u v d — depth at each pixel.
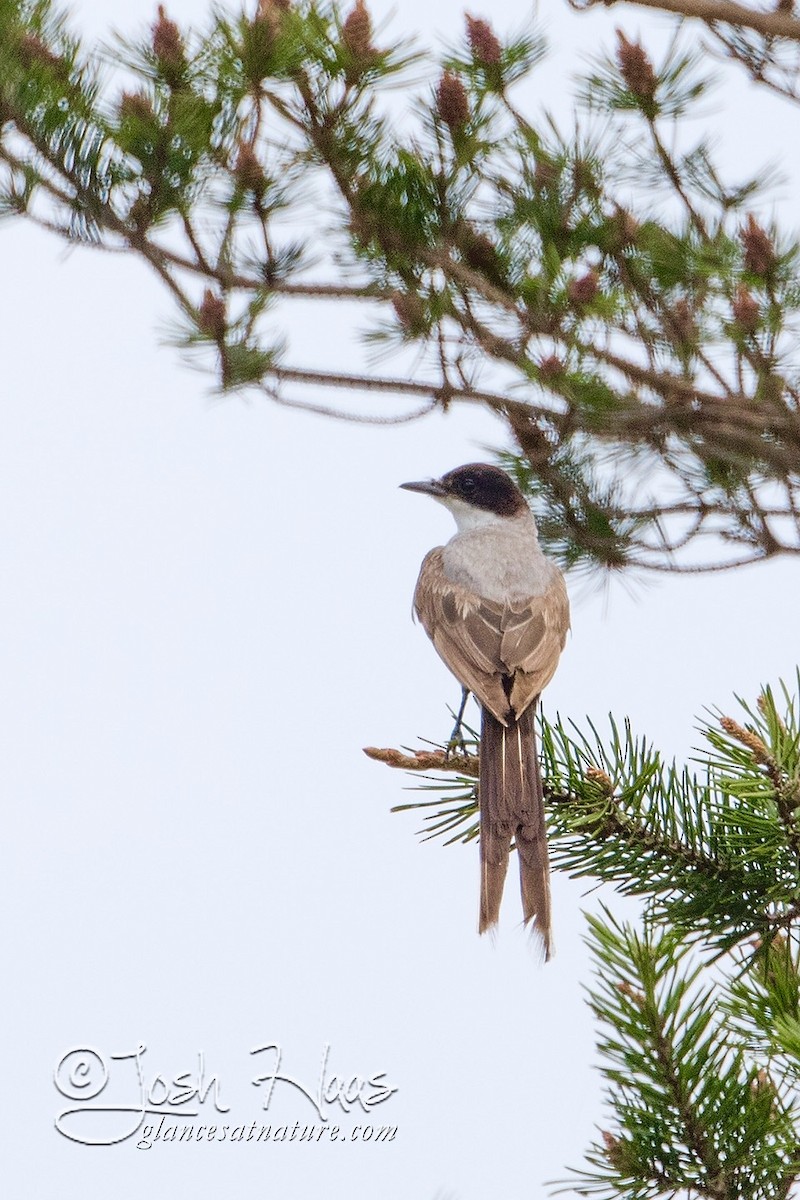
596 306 11.03
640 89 11.48
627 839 8.02
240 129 10.79
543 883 8.20
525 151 11.54
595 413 11.32
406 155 11.45
